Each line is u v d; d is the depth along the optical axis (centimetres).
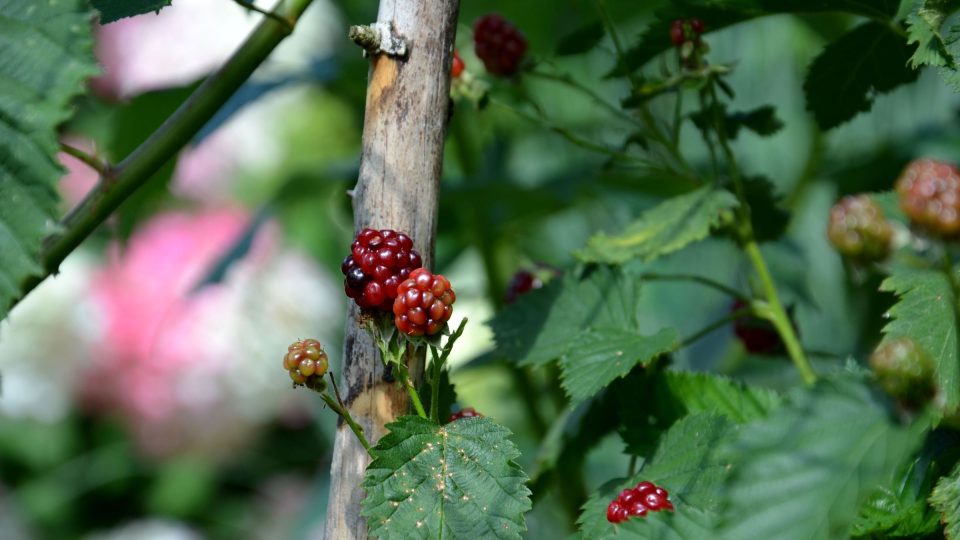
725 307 102
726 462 65
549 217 119
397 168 65
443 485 63
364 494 64
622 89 121
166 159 71
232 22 160
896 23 70
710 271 118
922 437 65
